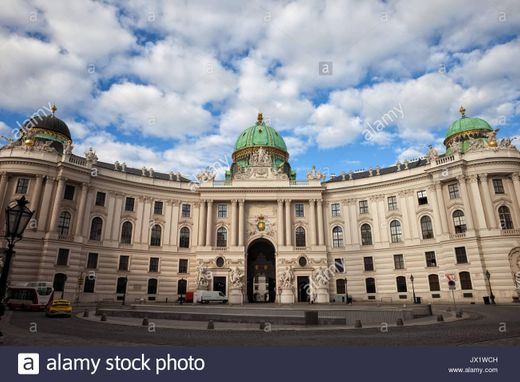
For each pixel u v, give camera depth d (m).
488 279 49.38
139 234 61.94
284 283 60.09
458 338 17.08
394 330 20.98
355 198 66.25
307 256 63.06
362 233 64.62
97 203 59.16
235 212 65.81
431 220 58.41
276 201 67.19
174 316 29.28
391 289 59.50
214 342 16.67
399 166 64.44
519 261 49.25
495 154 53.84
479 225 52.41
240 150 77.75
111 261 58.19
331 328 22.50
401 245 60.34
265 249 69.25
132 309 34.00
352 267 63.22
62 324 25.47
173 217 65.56
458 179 55.25
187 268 64.06
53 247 51.03
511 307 39.22
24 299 40.44
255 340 17.33
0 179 51.41
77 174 56.00
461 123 62.78
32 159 52.28
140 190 63.78
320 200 66.56
